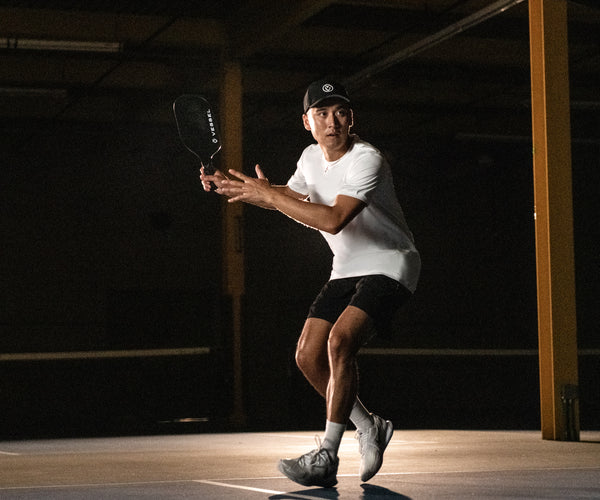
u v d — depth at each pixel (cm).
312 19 1329
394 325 2078
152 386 1908
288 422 1578
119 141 1911
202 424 1462
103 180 1917
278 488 339
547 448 574
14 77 1562
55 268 1884
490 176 2134
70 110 1752
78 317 1892
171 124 1873
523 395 2034
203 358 1942
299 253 2041
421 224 2089
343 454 535
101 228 1914
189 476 404
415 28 1374
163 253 1950
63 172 1895
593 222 2148
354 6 1293
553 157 698
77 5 1273
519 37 1397
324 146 353
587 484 345
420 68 1567
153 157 1941
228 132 1335
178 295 1962
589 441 662
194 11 1313
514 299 2145
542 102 702
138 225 1936
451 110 1823
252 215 2017
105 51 1321
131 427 1437
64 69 1539
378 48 1477
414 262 355
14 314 1853
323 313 359
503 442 648
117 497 316
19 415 1816
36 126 1806
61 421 1836
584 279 2139
